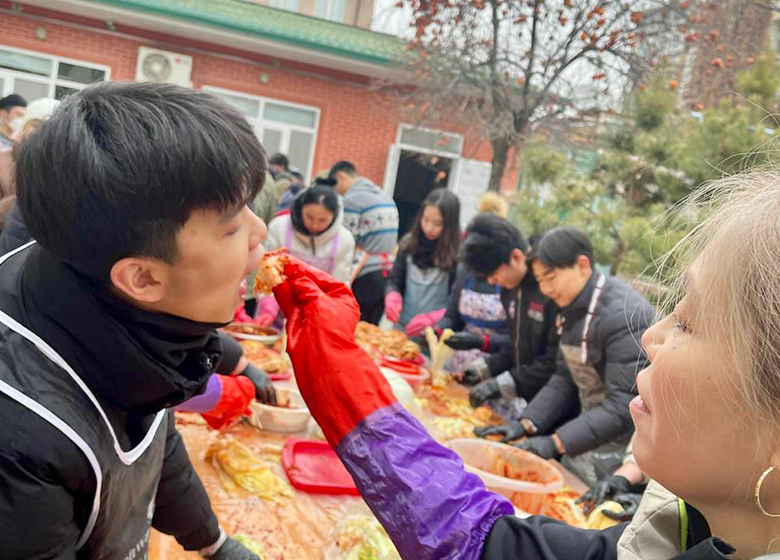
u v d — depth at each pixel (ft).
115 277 2.42
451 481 2.71
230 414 5.36
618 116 14.84
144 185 2.29
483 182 29.84
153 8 25.70
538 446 6.57
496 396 8.43
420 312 11.63
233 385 5.35
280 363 7.43
